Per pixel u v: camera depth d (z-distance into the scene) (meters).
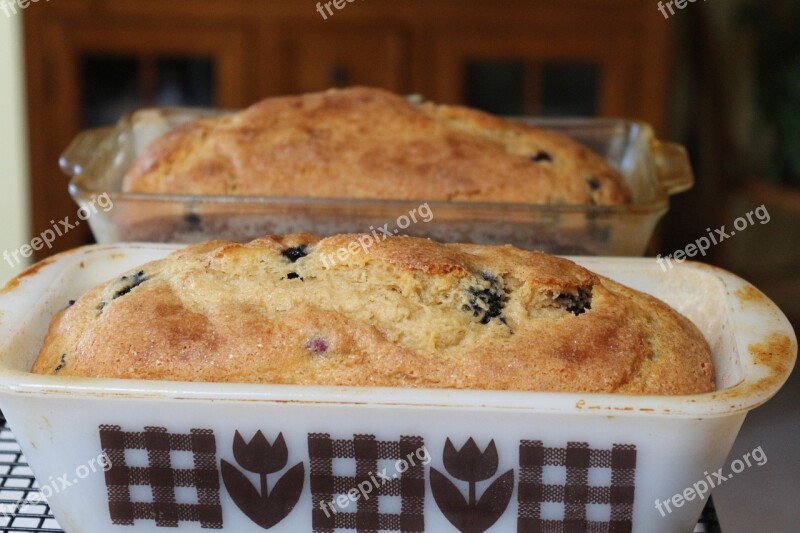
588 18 0.89
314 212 0.61
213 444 0.48
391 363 0.50
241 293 0.52
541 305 0.52
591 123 0.71
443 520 0.49
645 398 0.47
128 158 0.69
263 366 0.50
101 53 0.90
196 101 0.92
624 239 0.61
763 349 0.50
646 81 0.91
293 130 0.65
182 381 0.48
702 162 1.10
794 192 0.93
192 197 0.61
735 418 0.48
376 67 0.91
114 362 0.50
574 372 0.50
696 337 0.53
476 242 0.61
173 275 0.53
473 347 0.50
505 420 0.48
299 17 0.89
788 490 0.53
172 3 0.88
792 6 1.08
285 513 0.49
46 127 0.91
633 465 0.48
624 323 0.51
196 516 0.49
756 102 1.12
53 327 0.53
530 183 0.64
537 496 0.49
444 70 0.91
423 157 0.64
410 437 0.48
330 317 0.50
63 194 0.93
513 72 0.91
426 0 0.89
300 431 0.48
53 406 0.48
